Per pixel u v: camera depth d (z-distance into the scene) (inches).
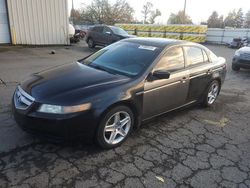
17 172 111.3
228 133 165.9
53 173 112.3
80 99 118.5
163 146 142.2
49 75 143.4
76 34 705.6
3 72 302.7
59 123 115.3
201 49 195.6
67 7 633.0
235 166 128.3
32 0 581.0
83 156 126.6
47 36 624.4
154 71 148.9
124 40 184.7
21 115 121.2
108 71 151.1
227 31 1015.6
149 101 148.3
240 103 231.6
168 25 1065.5
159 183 111.3
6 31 573.9
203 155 136.3
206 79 195.2
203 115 194.4
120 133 138.3
